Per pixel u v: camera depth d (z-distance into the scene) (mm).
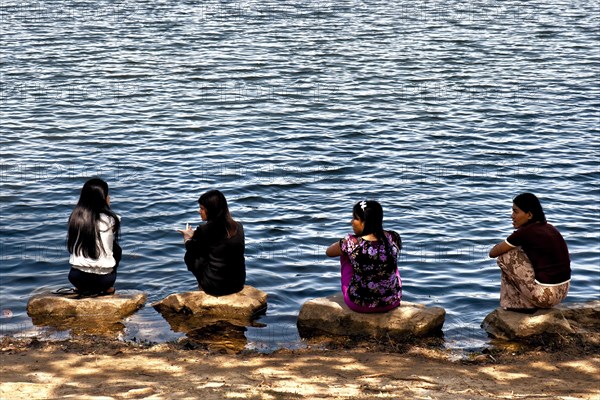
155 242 17016
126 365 11414
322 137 25016
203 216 13797
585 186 20969
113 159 22594
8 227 17547
